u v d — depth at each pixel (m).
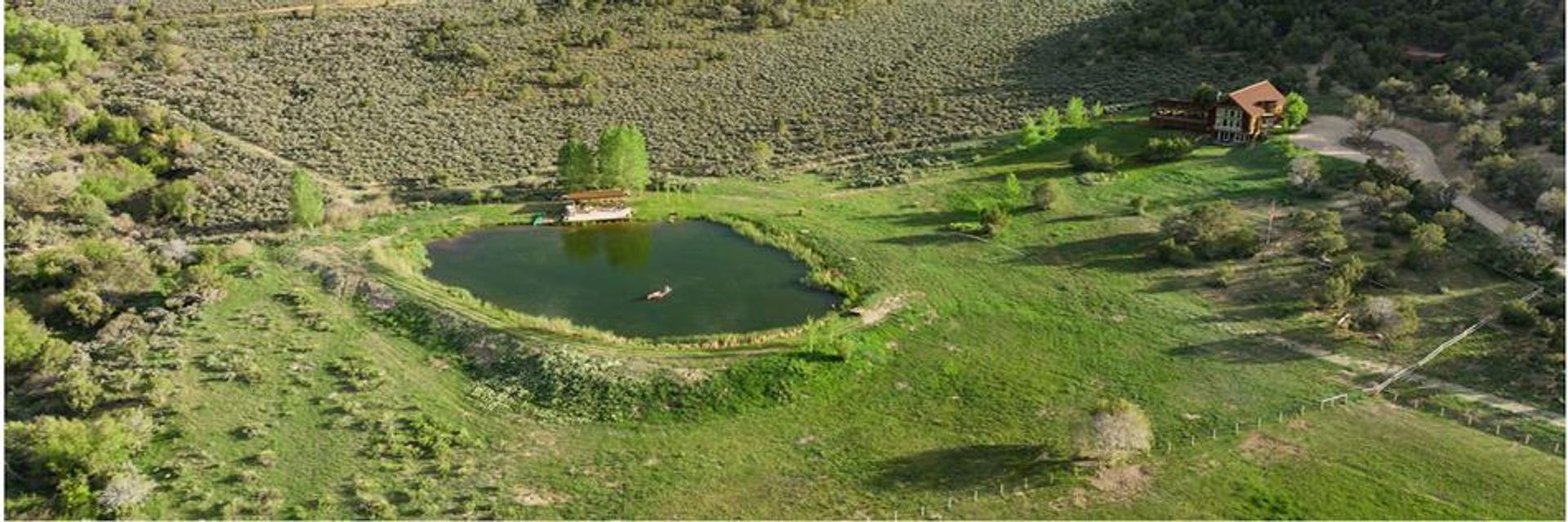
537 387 58.00
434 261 77.44
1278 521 45.97
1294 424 53.12
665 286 72.38
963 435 53.28
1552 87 97.06
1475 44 109.38
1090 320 65.31
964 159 95.88
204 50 124.00
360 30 132.88
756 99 115.50
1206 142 95.25
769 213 85.25
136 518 46.84
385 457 51.84
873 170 94.75
